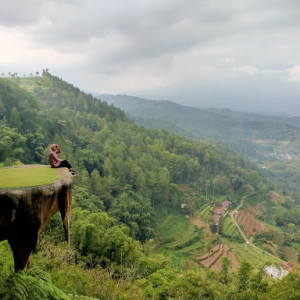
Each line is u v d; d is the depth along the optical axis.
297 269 13.63
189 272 19.92
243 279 19.22
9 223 4.35
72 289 9.25
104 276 14.49
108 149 85.69
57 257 13.52
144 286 18.94
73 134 88.75
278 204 104.44
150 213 61.94
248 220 84.25
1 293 5.24
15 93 91.94
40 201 4.50
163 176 75.06
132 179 74.25
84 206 44.53
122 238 24.66
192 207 77.25
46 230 19.14
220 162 126.25
